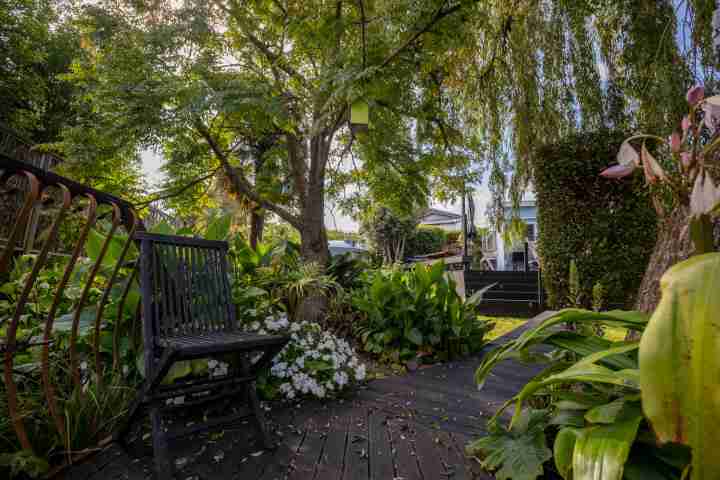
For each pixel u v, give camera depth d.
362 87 4.03
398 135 6.48
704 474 0.62
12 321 1.25
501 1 4.53
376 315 3.33
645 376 0.69
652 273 1.74
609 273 3.63
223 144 6.55
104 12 5.08
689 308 0.69
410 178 6.71
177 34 5.00
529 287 7.36
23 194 3.89
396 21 4.22
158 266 1.68
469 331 3.42
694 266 0.73
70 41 10.52
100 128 5.19
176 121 4.57
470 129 5.53
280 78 6.27
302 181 6.38
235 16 5.62
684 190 0.95
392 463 1.48
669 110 3.08
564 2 3.89
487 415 1.98
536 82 4.30
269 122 5.53
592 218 3.76
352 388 2.43
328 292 4.21
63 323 1.75
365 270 4.83
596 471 0.81
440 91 5.61
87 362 1.80
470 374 2.80
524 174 4.62
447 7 4.06
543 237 4.07
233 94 4.80
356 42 4.79
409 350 3.14
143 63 4.79
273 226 8.47
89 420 1.51
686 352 0.66
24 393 1.55
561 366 1.23
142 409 1.46
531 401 1.66
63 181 1.38
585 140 3.88
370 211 7.72
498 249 11.34
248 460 1.49
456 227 21.17
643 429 0.96
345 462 1.48
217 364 1.95
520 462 1.22
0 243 3.44
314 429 1.80
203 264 1.84
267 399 2.19
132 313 1.91
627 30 3.46
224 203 6.86
